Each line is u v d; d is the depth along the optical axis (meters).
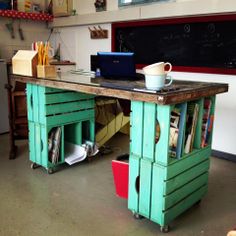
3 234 2.06
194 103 2.20
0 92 4.33
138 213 2.22
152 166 2.04
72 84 2.42
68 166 3.27
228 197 2.64
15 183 2.83
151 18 3.98
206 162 2.44
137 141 2.10
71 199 2.55
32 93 3.00
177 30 3.84
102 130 3.84
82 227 2.16
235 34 3.33
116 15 4.34
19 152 3.69
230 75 3.44
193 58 3.75
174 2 3.67
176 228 2.16
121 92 2.03
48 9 5.27
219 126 3.63
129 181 2.22
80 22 4.85
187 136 2.22
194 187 2.34
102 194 2.65
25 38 5.17
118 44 4.55
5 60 4.36
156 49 4.12
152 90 1.91
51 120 2.95
